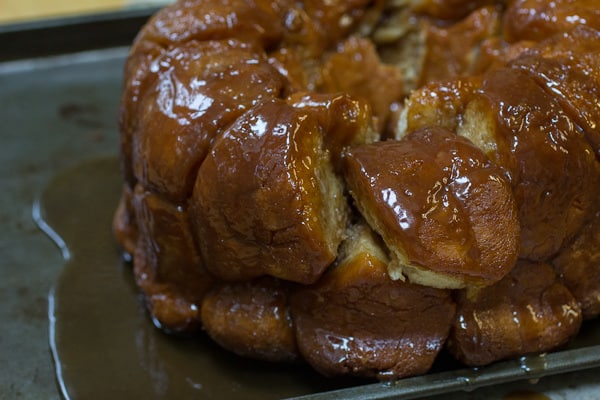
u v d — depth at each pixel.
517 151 0.38
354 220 0.40
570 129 0.39
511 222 0.38
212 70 0.40
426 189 0.37
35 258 0.47
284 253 0.38
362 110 0.39
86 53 0.60
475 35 0.46
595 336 0.42
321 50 0.45
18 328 0.44
